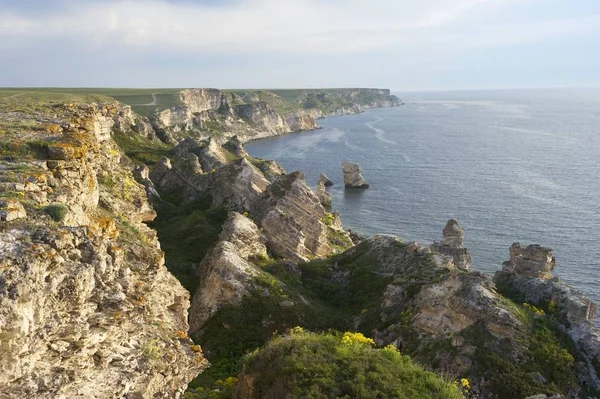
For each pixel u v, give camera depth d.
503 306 40.72
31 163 20.39
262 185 92.25
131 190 33.28
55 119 28.84
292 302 48.94
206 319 47.97
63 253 15.05
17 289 12.32
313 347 25.12
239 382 25.98
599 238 92.00
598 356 39.59
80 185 21.89
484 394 35.56
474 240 93.38
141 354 17.19
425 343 41.09
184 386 19.81
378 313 48.88
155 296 21.50
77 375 14.30
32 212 16.62
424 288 45.94
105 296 15.95
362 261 63.94
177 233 76.75
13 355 12.16
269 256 66.56
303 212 78.19
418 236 99.38
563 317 43.94
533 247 52.53
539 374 36.19
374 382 22.20
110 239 20.22
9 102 37.22
